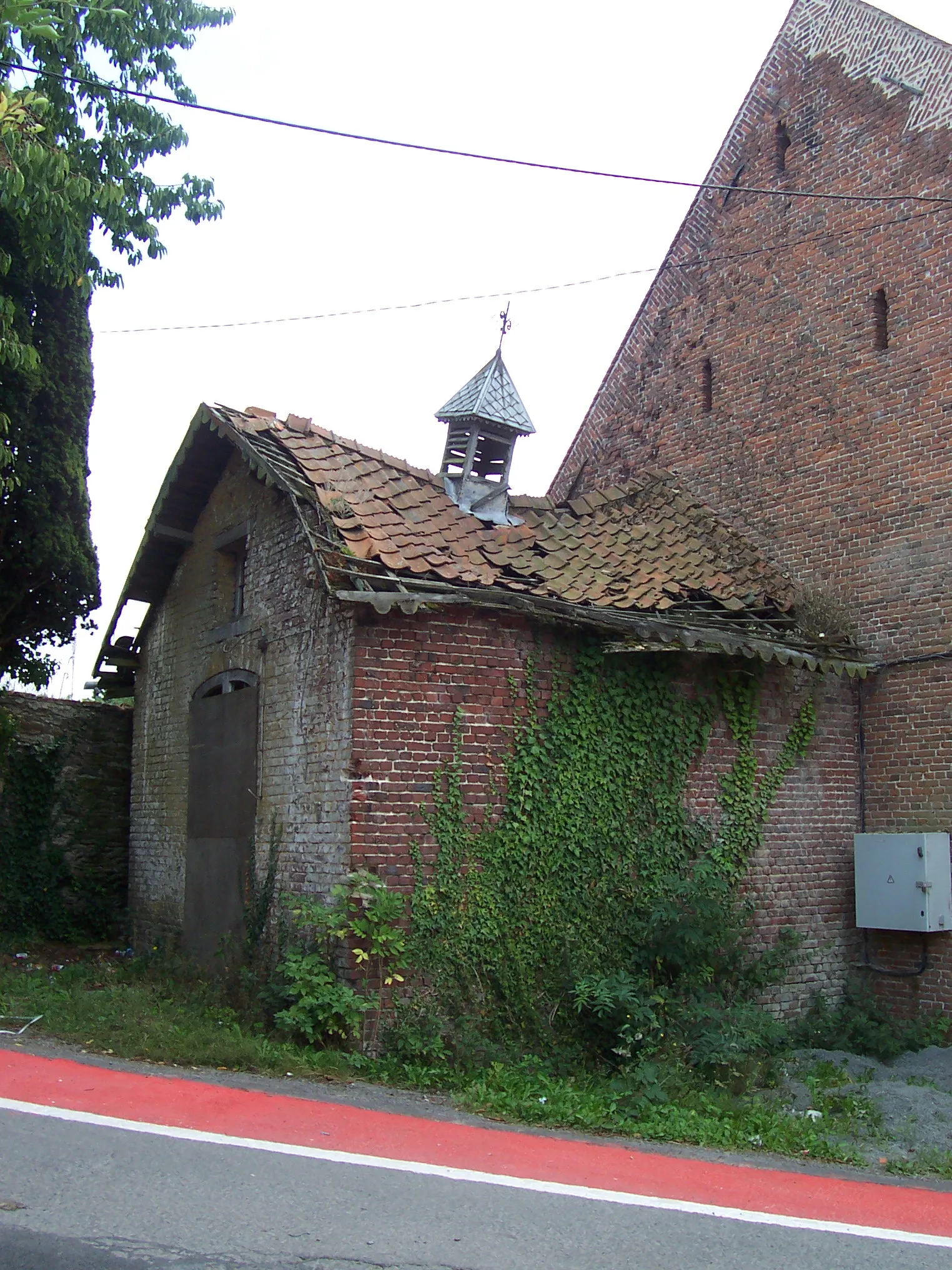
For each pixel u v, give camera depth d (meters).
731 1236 5.30
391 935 9.08
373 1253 4.63
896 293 12.86
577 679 10.53
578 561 11.80
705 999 10.27
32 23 9.07
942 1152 7.81
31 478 13.48
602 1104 8.02
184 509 13.35
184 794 13.15
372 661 9.54
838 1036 11.28
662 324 16.06
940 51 12.73
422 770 9.60
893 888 11.71
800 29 14.52
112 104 12.65
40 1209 4.80
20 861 14.73
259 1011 9.31
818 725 12.28
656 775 10.90
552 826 10.17
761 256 14.62
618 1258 4.84
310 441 11.19
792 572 13.67
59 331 13.81
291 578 10.99
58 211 11.48
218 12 12.98
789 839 11.84
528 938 9.91
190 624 13.46
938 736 11.97
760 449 14.28
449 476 12.16
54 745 15.20
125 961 13.23
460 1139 6.67
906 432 12.59
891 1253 5.26
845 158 13.66
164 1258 4.40
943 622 12.03
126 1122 6.24
